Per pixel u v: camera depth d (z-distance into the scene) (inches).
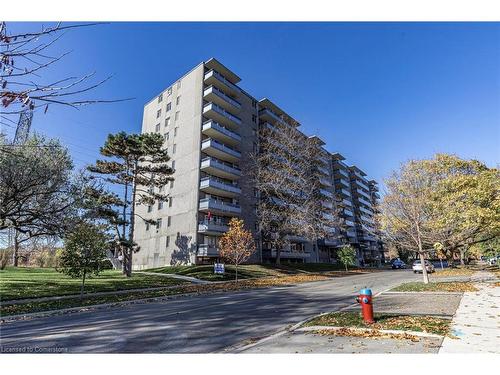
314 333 284.4
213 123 1497.3
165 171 1135.6
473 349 221.3
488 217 615.5
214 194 1519.4
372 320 311.6
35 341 288.4
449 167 748.6
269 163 1566.2
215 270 1077.8
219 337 291.9
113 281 868.0
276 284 921.5
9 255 1163.9
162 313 443.8
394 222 703.7
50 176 510.3
